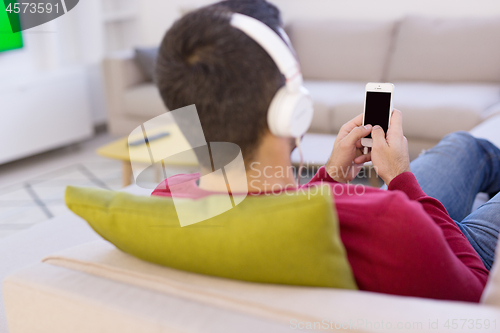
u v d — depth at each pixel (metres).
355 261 0.68
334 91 2.98
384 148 0.90
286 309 0.60
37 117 3.33
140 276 0.71
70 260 0.78
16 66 3.55
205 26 0.63
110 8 4.39
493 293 0.60
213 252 0.67
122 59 3.47
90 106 3.92
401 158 0.89
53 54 3.59
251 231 0.63
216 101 0.63
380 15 3.56
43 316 0.72
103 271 0.74
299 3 3.83
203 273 0.71
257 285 0.67
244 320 0.60
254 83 0.62
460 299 0.68
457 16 3.28
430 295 0.66
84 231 1.45
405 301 0.61
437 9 3.36
